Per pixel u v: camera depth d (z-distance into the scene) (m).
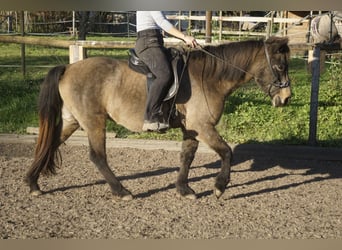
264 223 4.75
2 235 4.38
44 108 5.34
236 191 5.74
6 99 9.47
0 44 19.09
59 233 4.45
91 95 5.25
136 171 6.47
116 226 4.64
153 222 4.75
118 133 8.02
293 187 5.91
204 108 5.18
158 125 5.10
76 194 5.54
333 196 5.59
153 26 5.09
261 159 7.09
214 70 5.25
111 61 5.39
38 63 14.05
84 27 14.13
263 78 5.33
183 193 5.45
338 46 7.45
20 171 6.35
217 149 5.24
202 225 4.68
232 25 21.23
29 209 5.05
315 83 7.34
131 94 5.21
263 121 8.25
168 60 5.12
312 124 7.41
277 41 5.24
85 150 7.38
